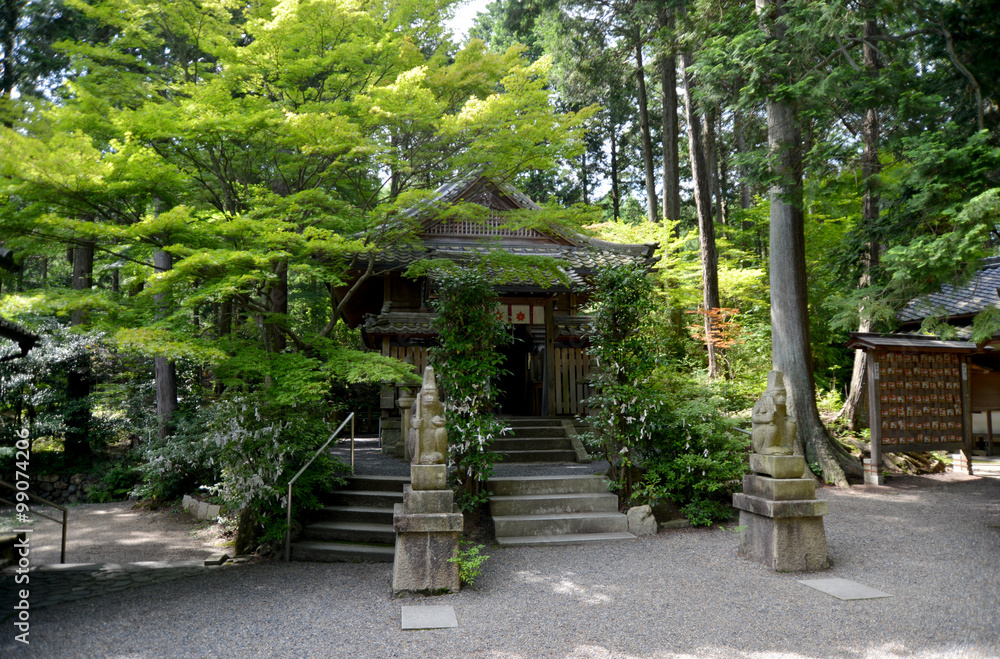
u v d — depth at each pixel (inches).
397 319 501.0
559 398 500.4
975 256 265.6
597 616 206.8
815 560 254.1
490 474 336.8
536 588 237.1
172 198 311.0
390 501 332.2
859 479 446.6
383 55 408.8
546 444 436.8
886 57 382.3
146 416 569.3
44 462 586.2
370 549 299.3
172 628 203.5
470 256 498.6
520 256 394.6
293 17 336.8
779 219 473.4
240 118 293.3
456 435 321.1
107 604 230.2
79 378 617.9
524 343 577.0
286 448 309.3
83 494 570.6
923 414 461.1
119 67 421.7
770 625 195.8
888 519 335.3
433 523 233.1
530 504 322.7
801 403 457.4
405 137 392.2
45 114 287.7
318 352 362.6
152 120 286.5
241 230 295.4
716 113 863.7
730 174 1168.8
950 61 357.4
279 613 217.5
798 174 410.0
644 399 336.5
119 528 421.4
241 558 304.2
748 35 370.3
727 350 624.7
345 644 187.9
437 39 479.2
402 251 491.5
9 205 265.4
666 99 701.9
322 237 325.1
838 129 377.1
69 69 506.0
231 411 313.0
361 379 320.8
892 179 340.5
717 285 617.0
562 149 354.9
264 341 364.8
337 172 373.7
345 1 350.9
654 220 805.9
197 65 423.5
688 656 174.7
